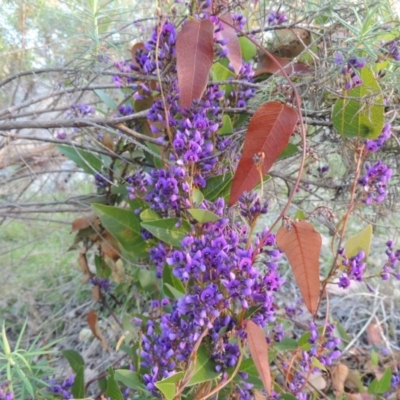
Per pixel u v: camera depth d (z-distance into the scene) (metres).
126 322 0.71
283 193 0.82
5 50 0.91
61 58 0.94
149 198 0.56
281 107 0.44
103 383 0.74
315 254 0.42
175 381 0.44
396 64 0.56
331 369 0.75
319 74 0.58
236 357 0.48
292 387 0.60
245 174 0.45
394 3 0.62
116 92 0.97
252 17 0.77
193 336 0.46
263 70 0.69
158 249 0.59
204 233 0.49
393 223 0.83
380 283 1.09
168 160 0.59
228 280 0.44
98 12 0.59
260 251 0.46
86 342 1.00
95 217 0.80
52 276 1.19
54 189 1.09
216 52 0.54
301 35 0.72
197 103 0.52
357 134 0.53
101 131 0.77
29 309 1.07
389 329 1.01
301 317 1.00
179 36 0.47
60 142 0.65
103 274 0.85
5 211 0.96
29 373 0.61
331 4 0.57
